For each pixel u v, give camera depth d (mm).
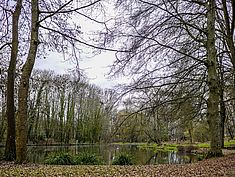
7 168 10422
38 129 47594
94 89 46375
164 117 14180
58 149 34344
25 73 13047
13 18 15297
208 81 16172
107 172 10195
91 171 10320
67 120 50875
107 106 13578
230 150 25328
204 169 10906
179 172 10234
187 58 15008
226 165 11984
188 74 14789
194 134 42062
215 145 16359
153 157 25859
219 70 18219
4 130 30750
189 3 15070
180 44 15203
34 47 13375
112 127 13570
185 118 15453
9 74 15164
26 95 12977
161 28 13797
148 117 13586
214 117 16250
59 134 50188
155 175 9539
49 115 49562
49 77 35688
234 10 7652
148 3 13602
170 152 33281
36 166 11641
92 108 45781
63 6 12258
